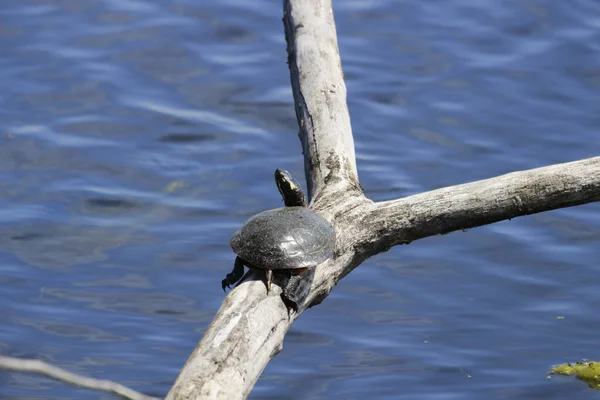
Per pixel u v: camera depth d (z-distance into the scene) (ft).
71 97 51.26
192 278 39.11
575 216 43.39
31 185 44.52
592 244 41.32
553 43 56.49
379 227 26.73
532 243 41.60
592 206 44.27
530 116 50.11
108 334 35.94
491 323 36.83
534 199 26.66
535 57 55.26
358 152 47.32
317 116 31.14
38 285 38.34
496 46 56.49
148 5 60.49
